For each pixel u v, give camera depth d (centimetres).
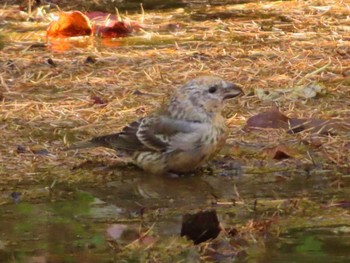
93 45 1866
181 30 1967
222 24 2008
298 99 1534
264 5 2177
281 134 1395
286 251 1041
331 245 1052
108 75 1666
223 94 1261
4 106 1523
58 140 1391
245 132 1405
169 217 1145
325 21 2008
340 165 1298
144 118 1298
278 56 1752
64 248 1064
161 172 1288
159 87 1602
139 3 2238
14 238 1095
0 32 1986
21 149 1356
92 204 1192
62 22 1939
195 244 1066
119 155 1346
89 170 1303
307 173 1278
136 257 1041
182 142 1261
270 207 1167
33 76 1664
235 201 1191
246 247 1056
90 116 1481
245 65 1706
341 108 1494
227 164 1315
